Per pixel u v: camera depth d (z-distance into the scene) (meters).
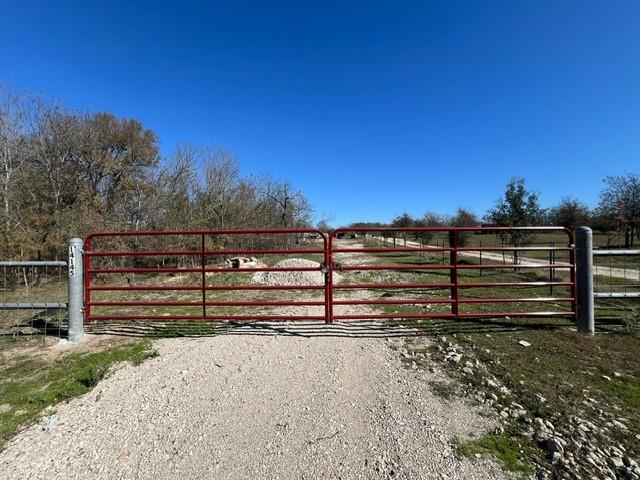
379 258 19.89
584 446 2.57
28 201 16.70
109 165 22.53
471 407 3.12
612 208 20.17
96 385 3.59
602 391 3.38
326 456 2.52
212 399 3.30
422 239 27.77
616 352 4.33
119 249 13.11
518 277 11.16
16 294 8.42
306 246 30.56
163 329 5.43
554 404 3.14
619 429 2.78
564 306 6.81
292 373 3.82
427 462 2.44
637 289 8.38
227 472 2.38
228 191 22.09
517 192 15.72
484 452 2.54
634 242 23.41
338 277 11.14
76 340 4.93
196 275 12.35
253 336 5.04
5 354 4.46
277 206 29.83
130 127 24.89
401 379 3.66
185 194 19.55
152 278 12.84
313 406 3.17
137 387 3.54
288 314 6.31
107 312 6.71
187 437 2.75
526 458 2.47
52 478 2.34
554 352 4.34
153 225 17.52
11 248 12.05
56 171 19.19
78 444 2.68
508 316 5.34
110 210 18.55
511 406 3.12
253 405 3.19
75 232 12.45
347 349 4.50
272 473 2.37
